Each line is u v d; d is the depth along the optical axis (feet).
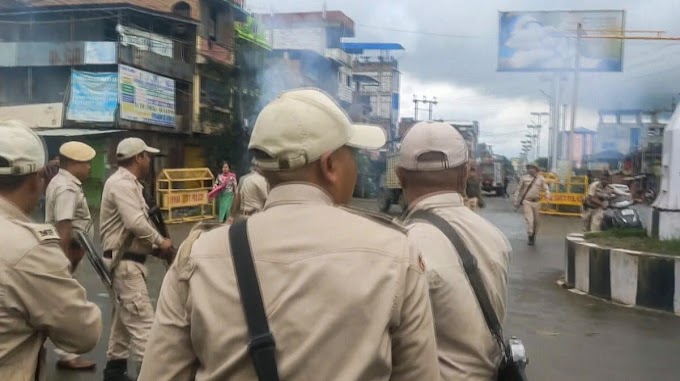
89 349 8.33
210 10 111.96
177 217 67.72
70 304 7.91
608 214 43.11
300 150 5.61
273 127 5.66
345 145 5.96
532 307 27.27
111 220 16.72
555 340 22.24
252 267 5.31
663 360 20.12
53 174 19.62
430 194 8.20
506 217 79.66
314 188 5.73
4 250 7.55
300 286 5.17
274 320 5.14
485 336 7.53
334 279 5.19
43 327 7.88
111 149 85.10
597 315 25.81
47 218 17.07
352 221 5.58
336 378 5.03
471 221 8.07
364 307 5.15
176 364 5.53
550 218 79.82
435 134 8.18
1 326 7.54
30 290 7.62
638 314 26.03
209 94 106.52
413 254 5.59
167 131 96.27
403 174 8.41
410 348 5.40
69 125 86.33
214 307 5.28
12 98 90.74
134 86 88.38
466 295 7.42
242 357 5.13
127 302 16.65
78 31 93.09
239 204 26.45
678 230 30.53
